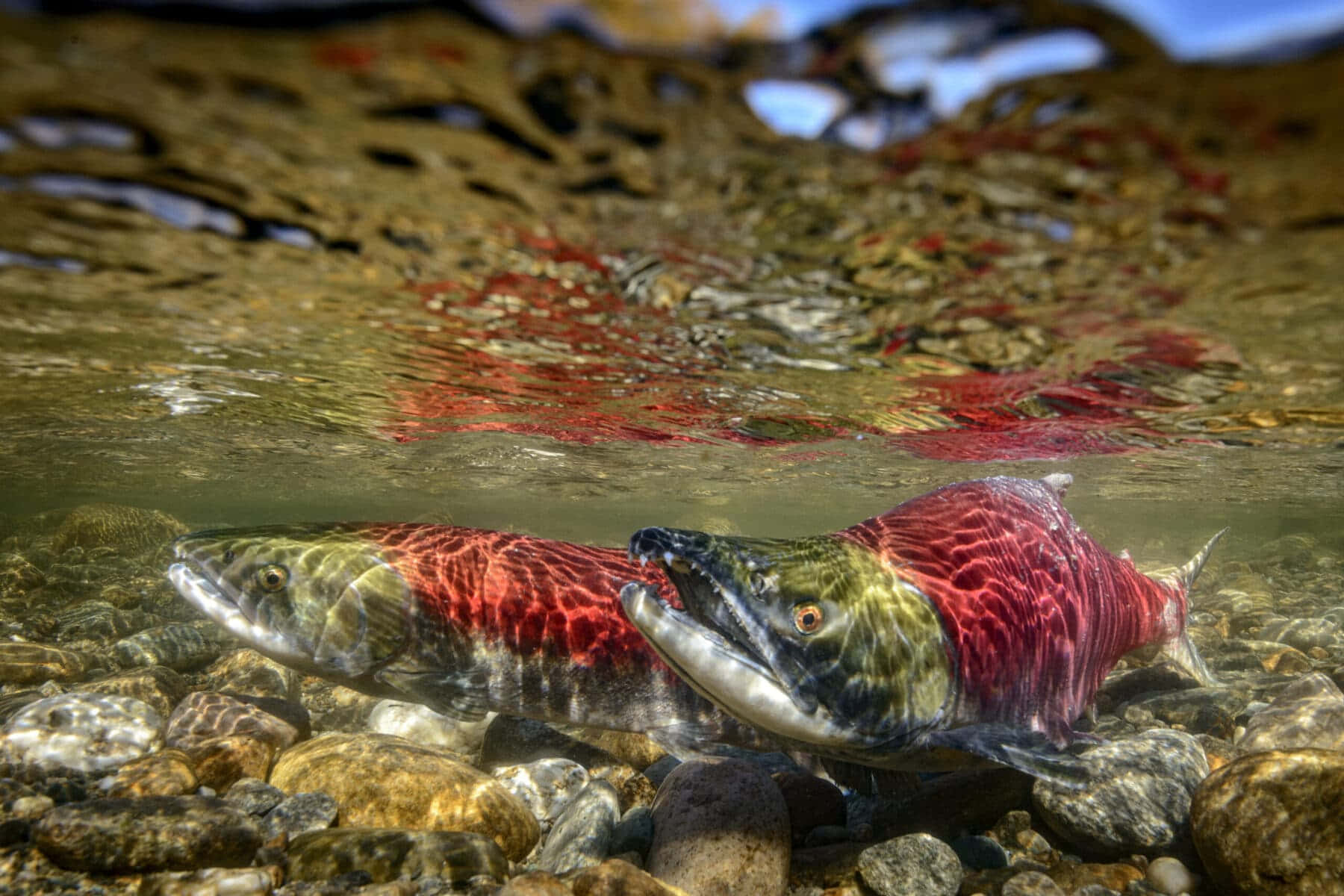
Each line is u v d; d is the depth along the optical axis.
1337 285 0.41
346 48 0.24
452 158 0.32
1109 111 0.26
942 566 0.38
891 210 0.34
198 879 0.26
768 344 0.59
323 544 0.46
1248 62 0.23
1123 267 0.40
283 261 0.44
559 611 0.47
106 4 0.22
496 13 0.23
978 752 0.32
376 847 0.30
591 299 0.50
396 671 0.45
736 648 0.33
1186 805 0.35
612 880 0.27
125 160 0.32
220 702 0.43
